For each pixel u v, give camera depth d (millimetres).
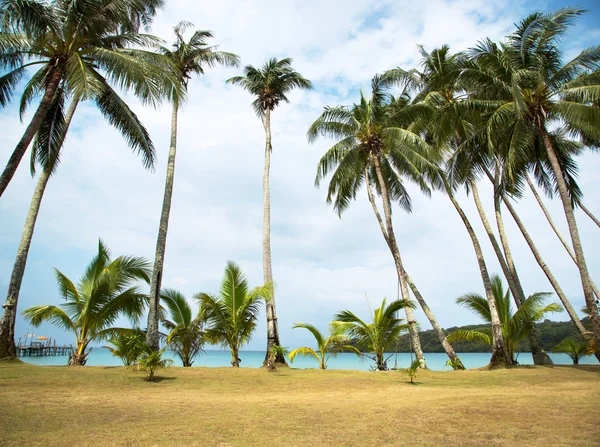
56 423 6137
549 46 16844
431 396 9617
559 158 18719
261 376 13391
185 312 20812
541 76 16766
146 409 7383
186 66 19812
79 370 12516
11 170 12453
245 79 21688
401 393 10391
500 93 17969
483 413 7176
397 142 20359
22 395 8477
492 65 17281
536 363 19078
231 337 16672
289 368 16531
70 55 14180
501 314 20641
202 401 8562
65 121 16375
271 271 18656
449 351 19031
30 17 12875
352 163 21562
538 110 16969
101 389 9898
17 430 5652
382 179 20766
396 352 19547
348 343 20438
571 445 5125
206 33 20016
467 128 21656
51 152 16125
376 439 5469
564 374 14523
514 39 17328
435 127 20234
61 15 14156
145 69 14281
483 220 20750
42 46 13859
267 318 17531
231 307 16844
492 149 16906
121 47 16062
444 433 5801
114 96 16234
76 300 16969
